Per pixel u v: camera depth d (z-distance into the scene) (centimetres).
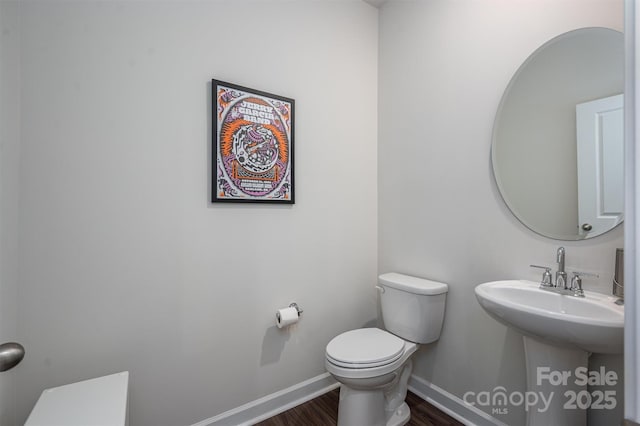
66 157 121
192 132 149
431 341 170
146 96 138
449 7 173
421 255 189
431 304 166
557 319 98
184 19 147
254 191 167
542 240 135
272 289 176
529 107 139
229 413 161
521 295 129
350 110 208
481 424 157
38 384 117
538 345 120
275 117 173
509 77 147
